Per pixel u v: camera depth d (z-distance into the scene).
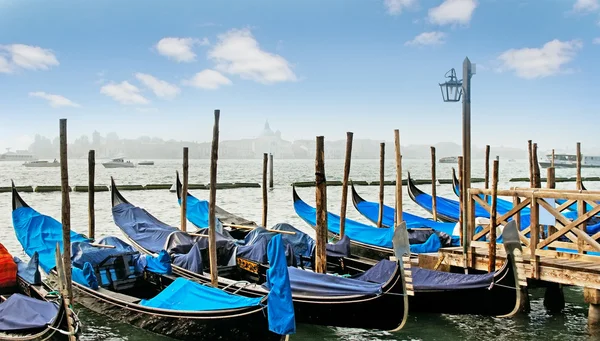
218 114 11.83
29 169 111.19
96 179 67.19
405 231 9.09
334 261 13.65
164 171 99.50
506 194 10.97
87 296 10.89
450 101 12.44
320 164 11.85
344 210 15.98
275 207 33.72
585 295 9.75
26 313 8.42
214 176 11.33
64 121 9.37
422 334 10.27
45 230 14.75
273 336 8.32
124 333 9.97
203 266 13.22
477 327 10.56
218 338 8.85
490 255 10.92
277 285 8.05
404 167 142.75
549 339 9.91
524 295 10.83
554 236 10.52
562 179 59.19
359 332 10.27
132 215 16.94
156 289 11.71
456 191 23.69
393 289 9.17
